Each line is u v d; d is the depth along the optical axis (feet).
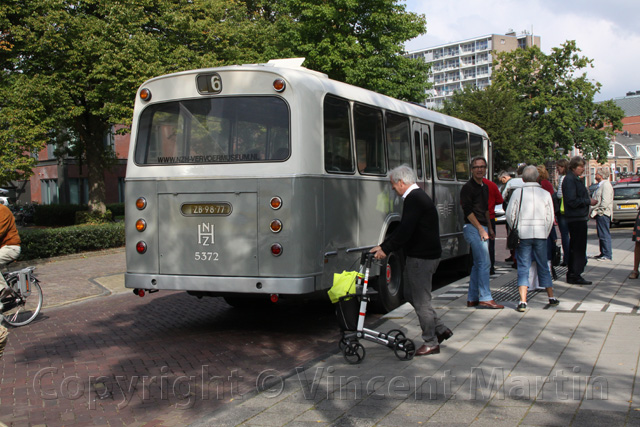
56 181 132.26
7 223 28.22
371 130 28.17
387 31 93.76
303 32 90.74
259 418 15.23
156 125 25.04
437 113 38.11
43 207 107.76
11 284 29.12
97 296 37.24
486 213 27.02
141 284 24.82
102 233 59.41
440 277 41.42
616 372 17.15
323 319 29.19
